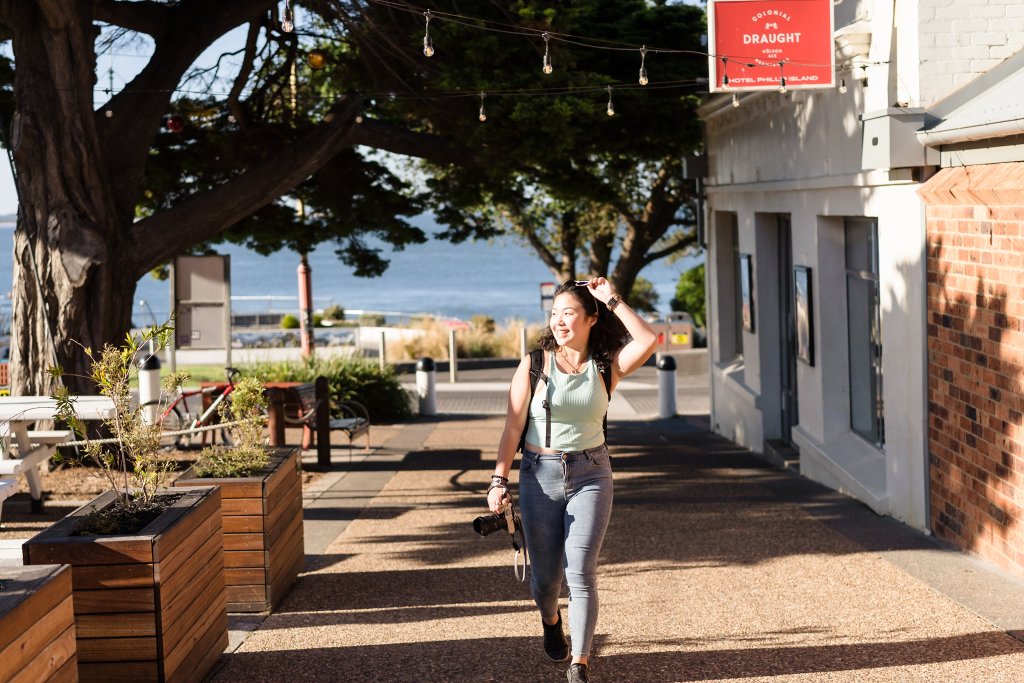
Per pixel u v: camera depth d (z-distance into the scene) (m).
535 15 11.61
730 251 17.55
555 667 4.92
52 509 9.26
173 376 5.43
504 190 15.84
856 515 9.12
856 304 10.98
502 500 4.58
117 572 4.34
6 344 14.36
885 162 8.35
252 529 6.06
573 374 4.50
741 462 13.27
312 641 5.48
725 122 15.89
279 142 15.32
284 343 32.06
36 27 11.02
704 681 4.68
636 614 5.88
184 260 15.18
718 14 9.45
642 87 13.84
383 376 18.19
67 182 11.22
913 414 8.45
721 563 7.14
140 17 12.10
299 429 15.66
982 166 7.46
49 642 3.46
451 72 11.80
